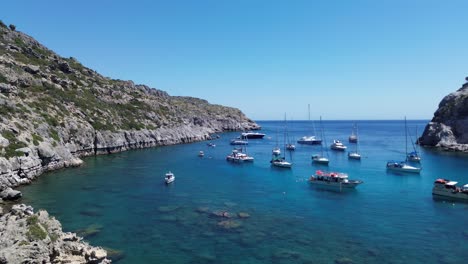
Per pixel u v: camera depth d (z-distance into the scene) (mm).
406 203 57094
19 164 64062
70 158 88250
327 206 54688
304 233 42188
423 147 146250
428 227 44906
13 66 115688
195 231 42062
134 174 80688
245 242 38844
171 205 53719
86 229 41781
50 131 88625
